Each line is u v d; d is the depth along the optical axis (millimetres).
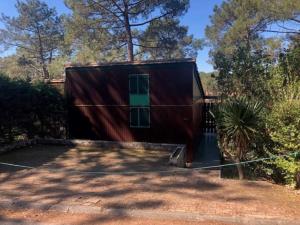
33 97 13125
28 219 5652
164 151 11633
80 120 15289
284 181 7566
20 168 8938
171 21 24375
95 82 14977
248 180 7742
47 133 14508
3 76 11977
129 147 12156
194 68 14180
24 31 35906
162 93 14062
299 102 7051
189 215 5531
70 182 7516
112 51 24188
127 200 6250
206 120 21469
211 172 8453
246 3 24312
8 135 12273
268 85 9609
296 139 6852
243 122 7793
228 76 14422
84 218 5625
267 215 5492
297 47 12133
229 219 5395
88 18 23281
